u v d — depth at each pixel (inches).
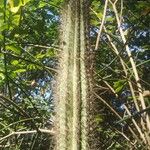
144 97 175.9
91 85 114.2
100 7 197.9
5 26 142.1
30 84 228.2
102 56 212.5
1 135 201.2
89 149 107.1
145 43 215.9
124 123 201.2
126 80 170.2
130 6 195.0
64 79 114.4
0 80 178.4
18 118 194.2
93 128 110.6
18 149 200.5
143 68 208.7
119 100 202.7
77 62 115.2
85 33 120.3
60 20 129.5
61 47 122.3
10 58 177.8
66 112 110.2
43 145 205.0
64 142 107.6
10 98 155.4
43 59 197.0
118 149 203.5
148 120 157.5
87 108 110.7
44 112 220.8
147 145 156.6
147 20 189.6
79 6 123.4
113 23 201.3
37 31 200.4
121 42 187.2
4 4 136.8
